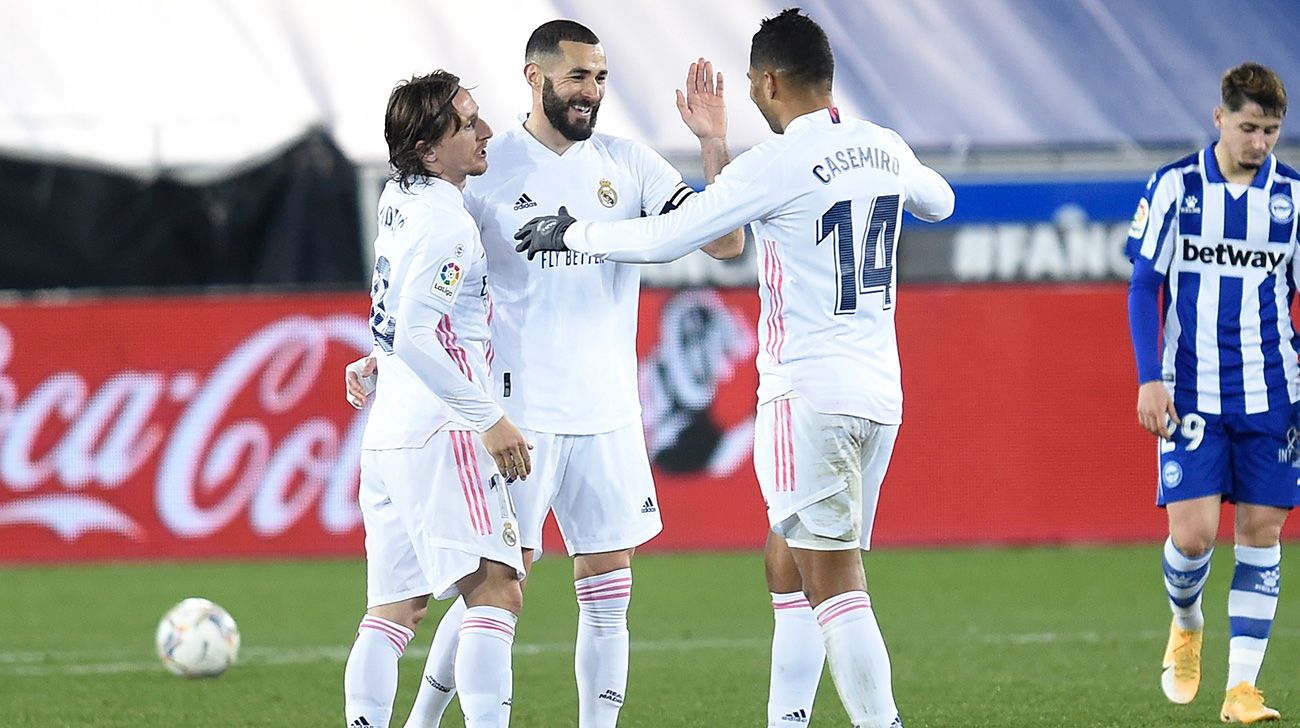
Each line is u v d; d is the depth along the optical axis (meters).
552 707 22.77
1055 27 51.31
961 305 40.53
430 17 50.09
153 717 22.31
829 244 16.55
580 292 18.92
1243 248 20.02
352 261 42.59
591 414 18.95
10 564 39.00
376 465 17.50
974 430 40.50
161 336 39.41
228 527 39.47
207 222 42.41
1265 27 51.50
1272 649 26.78
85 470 39.25
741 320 39.94
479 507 17.03
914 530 40.50
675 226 16.42
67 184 42.41
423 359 16.50
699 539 39.94
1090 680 24.20
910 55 50.59
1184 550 20.41
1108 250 42.28
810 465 16.64
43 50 48.91
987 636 28.77
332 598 34.22
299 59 49.19
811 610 18.17
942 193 17.98
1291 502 20.25
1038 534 40.53
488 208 18.88
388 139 17.23
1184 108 49.91
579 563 19.31
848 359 16.66
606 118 47.72
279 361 39.53
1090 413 40.53
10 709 23.00
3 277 42.09
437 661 18.34
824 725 21.06
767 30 17.09
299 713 22.52
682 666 26.09
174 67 48.88
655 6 50.44
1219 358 20.19
